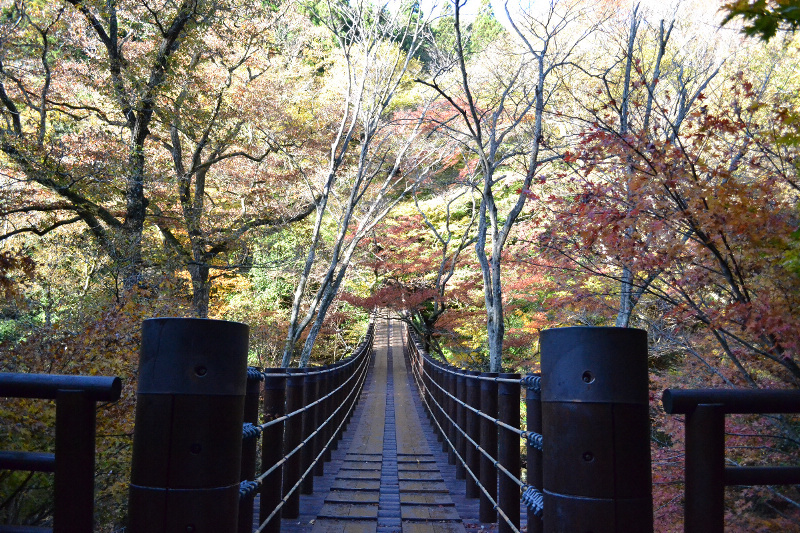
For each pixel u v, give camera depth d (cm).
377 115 1541
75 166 1125
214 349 198
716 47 839
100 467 745
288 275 1975
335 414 862
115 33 1311
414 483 667
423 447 959
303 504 568
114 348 792
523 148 1093
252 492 287
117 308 841
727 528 400
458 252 1734
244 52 1584
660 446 630
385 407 1531
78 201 1215
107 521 760
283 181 1642
